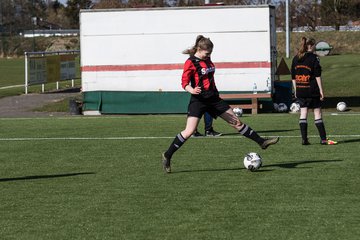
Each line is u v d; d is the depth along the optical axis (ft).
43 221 51.90
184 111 146.20
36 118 139.13
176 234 47.50
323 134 89.71
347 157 78.69
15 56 574.97
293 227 48.67
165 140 98.43
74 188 64.23
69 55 242.58
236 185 63.82
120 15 146.51
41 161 81.20
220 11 143.74
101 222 51.21
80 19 147.54
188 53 69.31
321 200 56.85
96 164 78.07
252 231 47.85
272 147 88.38
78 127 118.93
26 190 63.82
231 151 85.71
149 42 146.30
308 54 88.63
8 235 48.16
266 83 143.64
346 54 460.55
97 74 148.15
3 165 78.69
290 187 62.28
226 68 144.46
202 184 64.75
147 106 147.02
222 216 52.16
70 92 217.15
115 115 145.69
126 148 90.79
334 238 45.83
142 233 47.96
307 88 88.79
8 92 216.33
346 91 192.75
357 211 52.95
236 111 133.18
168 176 69.46
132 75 147.23
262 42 143.23
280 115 135.54
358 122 117.70
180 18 145.07
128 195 60.49
